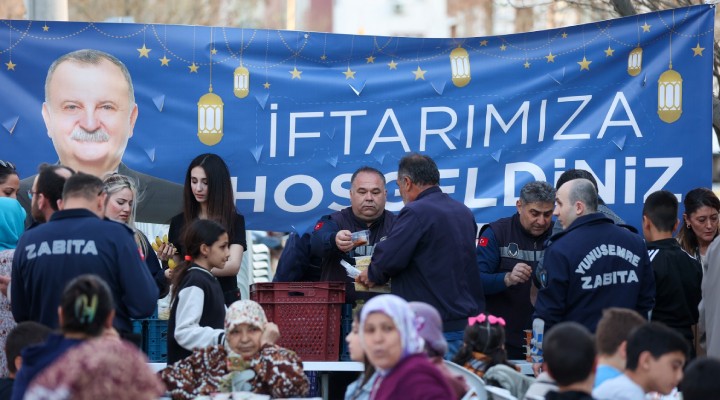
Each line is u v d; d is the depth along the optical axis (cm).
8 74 1256
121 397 531
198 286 1012
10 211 1095
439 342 802
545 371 859
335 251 1184
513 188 1259
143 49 1268
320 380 1187
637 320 823
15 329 846
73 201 919
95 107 1259
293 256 1251
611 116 1245
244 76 1275
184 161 1270
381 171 1272
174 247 1178
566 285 1028
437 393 708
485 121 1266
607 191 1245
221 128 1273
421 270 1081
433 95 1272
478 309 1106
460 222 1098
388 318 720
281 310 1130
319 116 1277
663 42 1239
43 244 902
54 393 527
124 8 4681
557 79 1255
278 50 1277
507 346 1184
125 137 1266
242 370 924
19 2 3234
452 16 6000
